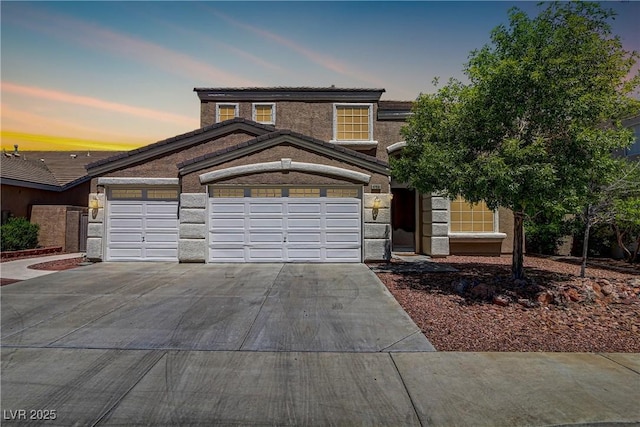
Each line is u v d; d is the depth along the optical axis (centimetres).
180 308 734
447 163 790
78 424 359
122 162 1321
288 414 375
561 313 693
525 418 367
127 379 445
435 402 395
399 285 930
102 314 696
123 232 1309
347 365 484
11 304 763
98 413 375
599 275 1041
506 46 800
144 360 498
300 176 1246
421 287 909
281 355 516
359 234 1265
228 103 1645
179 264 1238
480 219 1532
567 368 474
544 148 714
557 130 745
